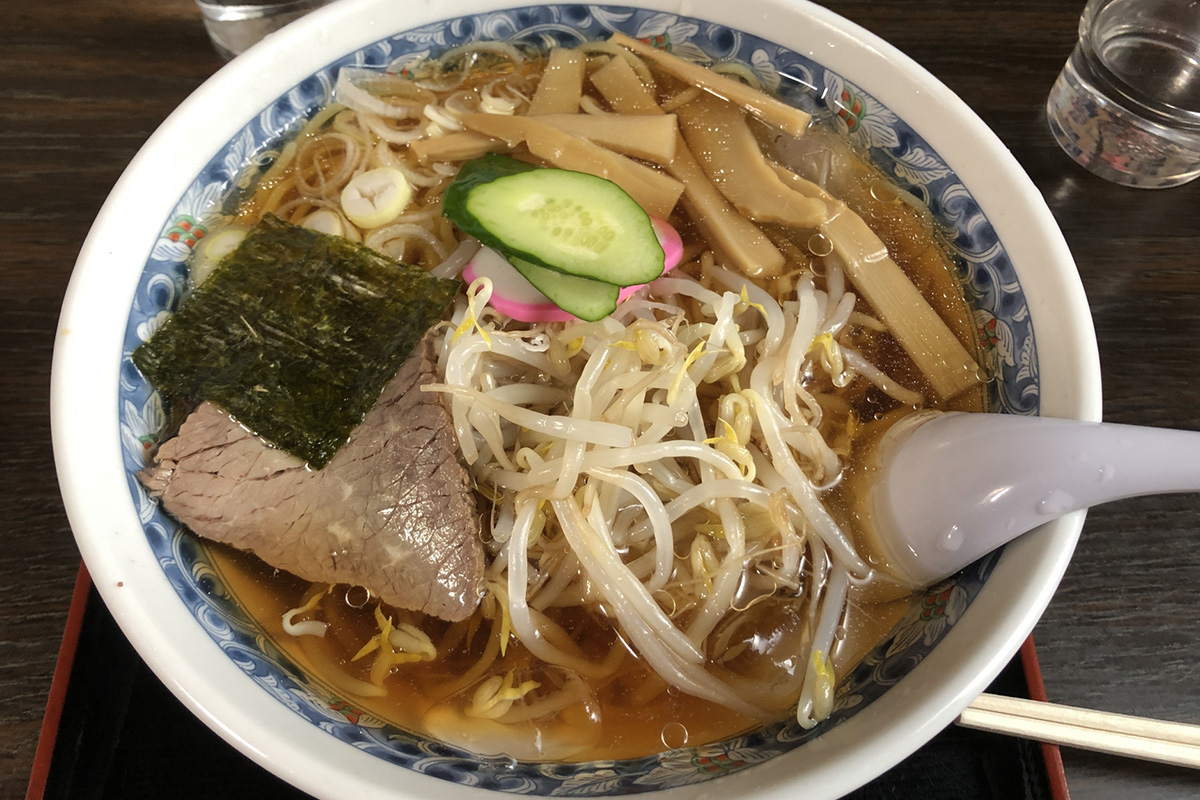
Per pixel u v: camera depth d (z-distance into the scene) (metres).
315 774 0.16
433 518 0.20
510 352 0.21
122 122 0.27
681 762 0.18
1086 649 0.21
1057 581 0.17
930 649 0.18
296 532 0.20
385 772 0.16
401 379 0.21
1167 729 0.19
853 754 0.16
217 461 0.20
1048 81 0.29
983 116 0.28
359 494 0.20
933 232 0.23
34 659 0.20
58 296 0.24
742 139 0.24
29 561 0.21
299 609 0.20
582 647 0.20
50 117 0.27
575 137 0.23
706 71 0.25
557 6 0.25
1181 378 0.24
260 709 0.16
